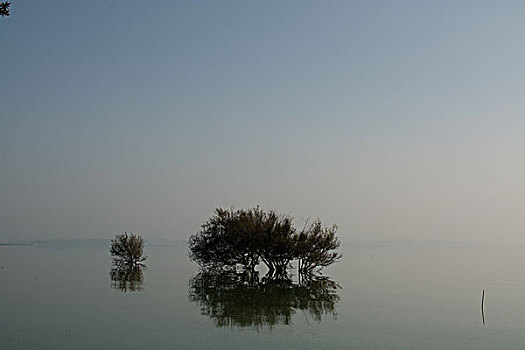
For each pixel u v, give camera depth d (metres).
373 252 102.25
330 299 22.98
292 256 36.91
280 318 17.62
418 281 32.16
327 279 33.59
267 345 13.41
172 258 65.56
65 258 58.72
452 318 17.88
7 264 45.56
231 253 38.34
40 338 13.92
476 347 13.54
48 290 25.03
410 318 17.83
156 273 37.50
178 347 13.06
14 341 13.55
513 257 74.75
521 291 26.62
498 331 15.59
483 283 30.97
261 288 27.58
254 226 37.44
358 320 17.34
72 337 14.08
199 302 21.42
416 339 14.39
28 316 17.39
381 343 13.85
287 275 37.69
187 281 31.11
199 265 43.66
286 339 14.16
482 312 19.27
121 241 46.94
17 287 26.19
